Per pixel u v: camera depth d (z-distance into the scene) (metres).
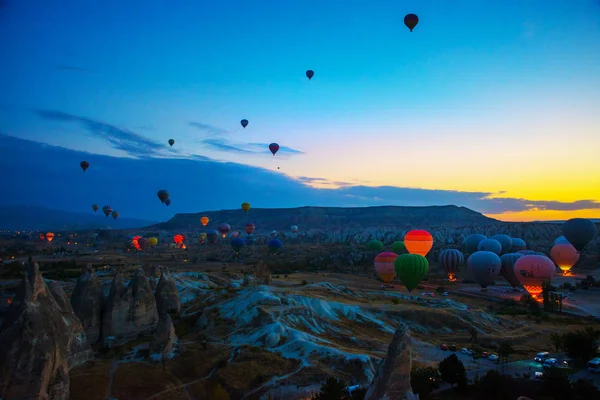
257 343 52.75
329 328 61.41
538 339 68.31
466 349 58.66
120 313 52.56
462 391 41.22
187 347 51.00
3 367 33.62
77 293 51.91
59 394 36.00
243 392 41.41
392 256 107.31
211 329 59.28
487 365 53.00
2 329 35.03
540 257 101.56
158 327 48.28
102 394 38.94
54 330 37.09
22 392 33.69
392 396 26.30
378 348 55.94
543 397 38.47
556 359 54.06
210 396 40.84
